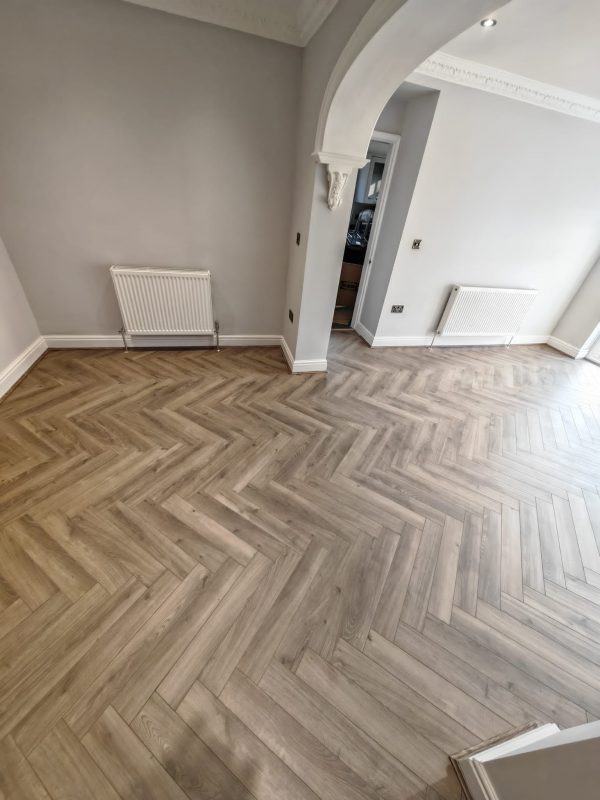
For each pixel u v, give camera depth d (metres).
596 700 1.21
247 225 2.87
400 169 3.26
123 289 2.78
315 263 2.61
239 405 2.62
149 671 1.15
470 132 2.90
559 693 1.22
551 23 1.95
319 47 2.06
